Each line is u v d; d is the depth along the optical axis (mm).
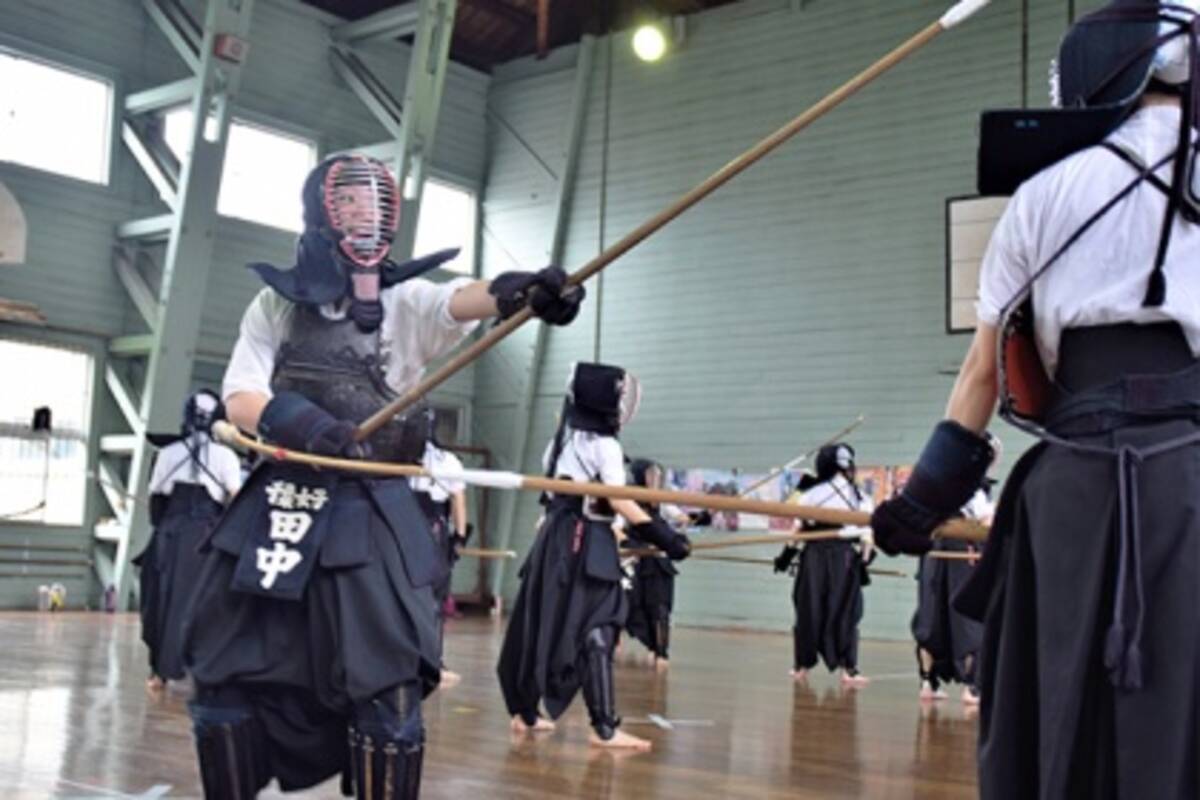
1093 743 1997
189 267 15141
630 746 6066
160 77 16453
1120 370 2061
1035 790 2082
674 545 5828
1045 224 2146
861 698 8875
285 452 2875
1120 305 2053
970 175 15734
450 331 3092
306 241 3100
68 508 15477
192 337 15234
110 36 16047
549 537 6250
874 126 16531
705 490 17406
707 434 17469
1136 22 2135
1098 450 2033
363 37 17797
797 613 10188
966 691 8680
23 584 15078
